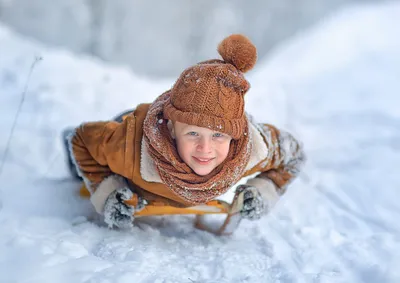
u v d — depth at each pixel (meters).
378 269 2.21
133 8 21.03
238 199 2.53
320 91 7.86
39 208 2.67
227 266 2.20
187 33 21.98
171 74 22.42
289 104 7.06
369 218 3.17
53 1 19.42
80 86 6.01
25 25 19.58
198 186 2.26
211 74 2.16
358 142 5.01
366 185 3.77
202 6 21.56
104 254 2.20
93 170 2.55
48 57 7.05
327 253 2.45
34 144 3.89
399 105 6.71
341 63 9.69
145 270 2.04
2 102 5.09
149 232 2.56
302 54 10.66
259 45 24.41
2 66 6.30
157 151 2.28
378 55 9.81
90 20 19.59
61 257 2.01
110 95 6.06
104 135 2.46
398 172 4.08
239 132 2.20
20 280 1.82
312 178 3.89
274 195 2.65
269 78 9.19
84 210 2.72
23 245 2.06
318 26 12.44
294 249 2.49
